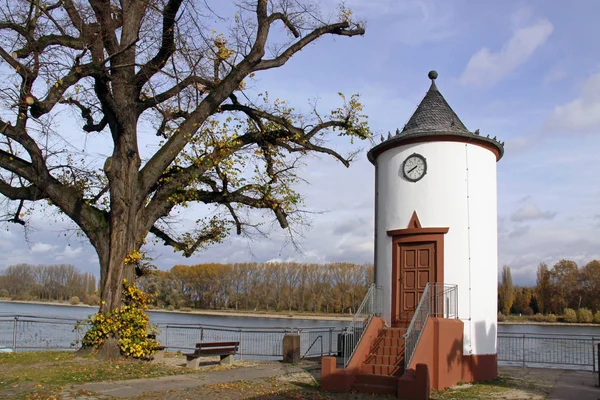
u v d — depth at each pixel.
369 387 13.28
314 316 77.31
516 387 14.90
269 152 19.39
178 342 26.70
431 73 19.64
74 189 17.17
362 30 19.88
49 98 13.70
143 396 10.97
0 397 9.98
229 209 19.97
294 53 18.83
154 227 19.81
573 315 73.88
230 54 18.12
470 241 16.81
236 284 92.31
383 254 17.81
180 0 15.92
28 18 14.16
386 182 18.17
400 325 16.77
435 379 14.47
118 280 15.83
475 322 16.47
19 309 65.44
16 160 15.85
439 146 17.22
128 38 16.12
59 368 13.27
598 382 15.80
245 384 13.34
